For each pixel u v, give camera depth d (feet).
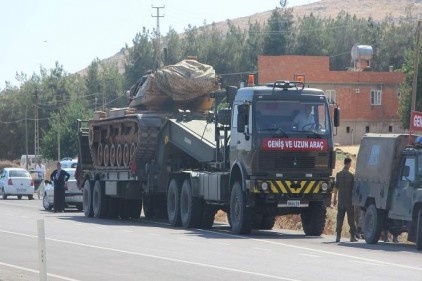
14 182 234.58
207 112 144.15
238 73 421.18
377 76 359.05
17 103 484.74
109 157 154.40
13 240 104.83
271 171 113.19
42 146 401.29
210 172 125.59
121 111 148.77
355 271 74.23
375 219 103.86
